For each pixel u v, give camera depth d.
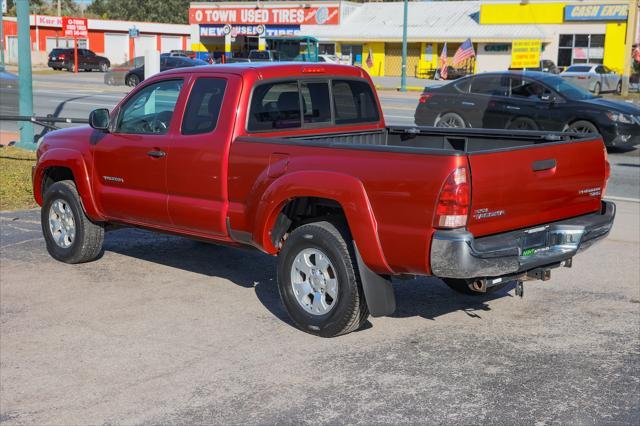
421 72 54.25
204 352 5.36
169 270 7.42
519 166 5.12
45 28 67.69
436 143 7.03
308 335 5.69
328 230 5.47
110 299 6.52
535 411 4.43
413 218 4.93
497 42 50.38
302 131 6.59
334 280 5.50
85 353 5.35
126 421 4.35
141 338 5.63
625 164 14.99
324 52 57.97
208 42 63.69
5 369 5.08
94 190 7.20
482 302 6.48
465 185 4.77
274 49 49.47
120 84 37.31
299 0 58.50
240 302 6.46
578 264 7.67
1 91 15.30
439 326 5.88
